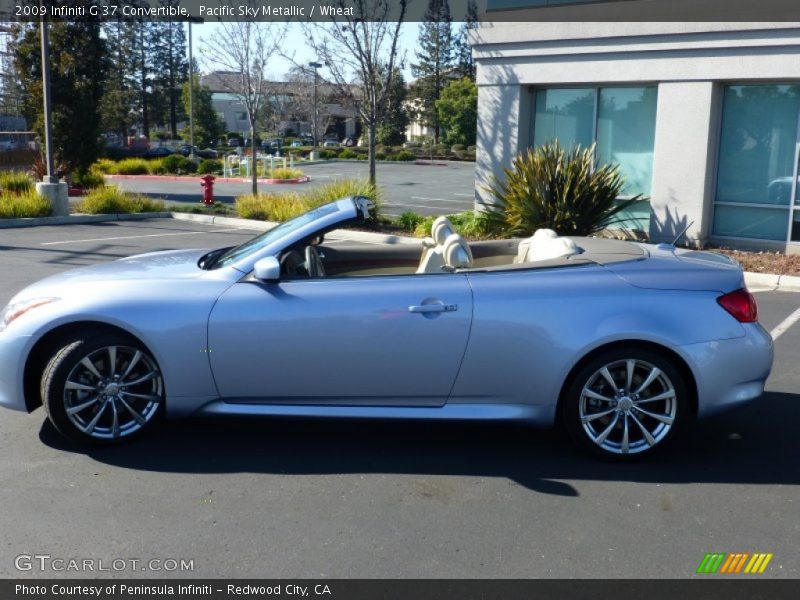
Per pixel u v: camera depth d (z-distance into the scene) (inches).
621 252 203.3
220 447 196.7
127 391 192.5
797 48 481.7
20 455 189.8
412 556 145.8
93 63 936.9
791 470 186.7
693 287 187.9
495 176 599.8
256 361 187.2
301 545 149.6
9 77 1192.2
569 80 565.9
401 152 2224.4
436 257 198.5
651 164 559.2
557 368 184.2
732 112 526.6
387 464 187.9
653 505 167.5
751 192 528.4
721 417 223.5
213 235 607.2
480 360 185.9
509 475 182.1
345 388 188.7
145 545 149.1
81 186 981.2
